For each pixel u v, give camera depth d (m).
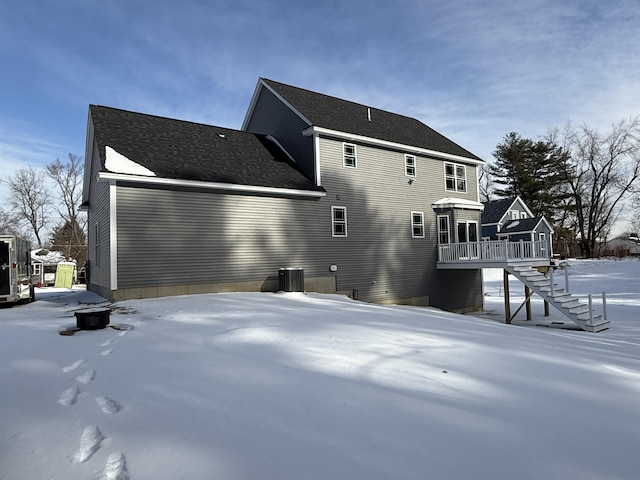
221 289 13.38
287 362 5.23
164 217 12.41
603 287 25.02
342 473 2.84
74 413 3.72
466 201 19.83
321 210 15.91
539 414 3.97
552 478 2.88
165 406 3.88
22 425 3.49
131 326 7.45
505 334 8.44
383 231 17.73
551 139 49.53
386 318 9.10
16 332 7.11
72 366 5.06
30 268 13.82
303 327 7.38
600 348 7.90
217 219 13.44
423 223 19.19
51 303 12.57
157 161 12.82
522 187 48.00
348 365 5.18
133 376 4.68
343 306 11.14
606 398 4.53
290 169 16.20
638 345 9.16
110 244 11.51
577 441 3.46
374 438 3.33
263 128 19.23
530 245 16.12
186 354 5.56
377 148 17.84
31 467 2.89
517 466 3.01
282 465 2.92
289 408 3.87
